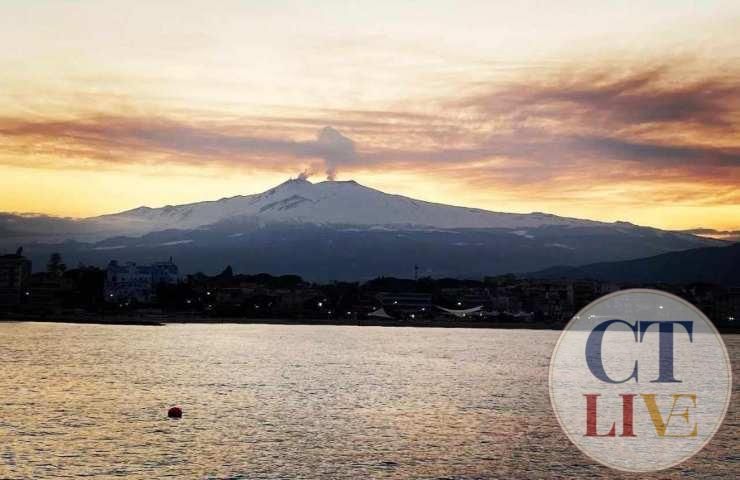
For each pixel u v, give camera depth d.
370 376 142.88
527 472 70.25
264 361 169.00
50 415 90.12
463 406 106.38
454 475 68.38
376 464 70.94
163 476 65.19
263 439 79.62
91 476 64.62
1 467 66.31
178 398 107.06
